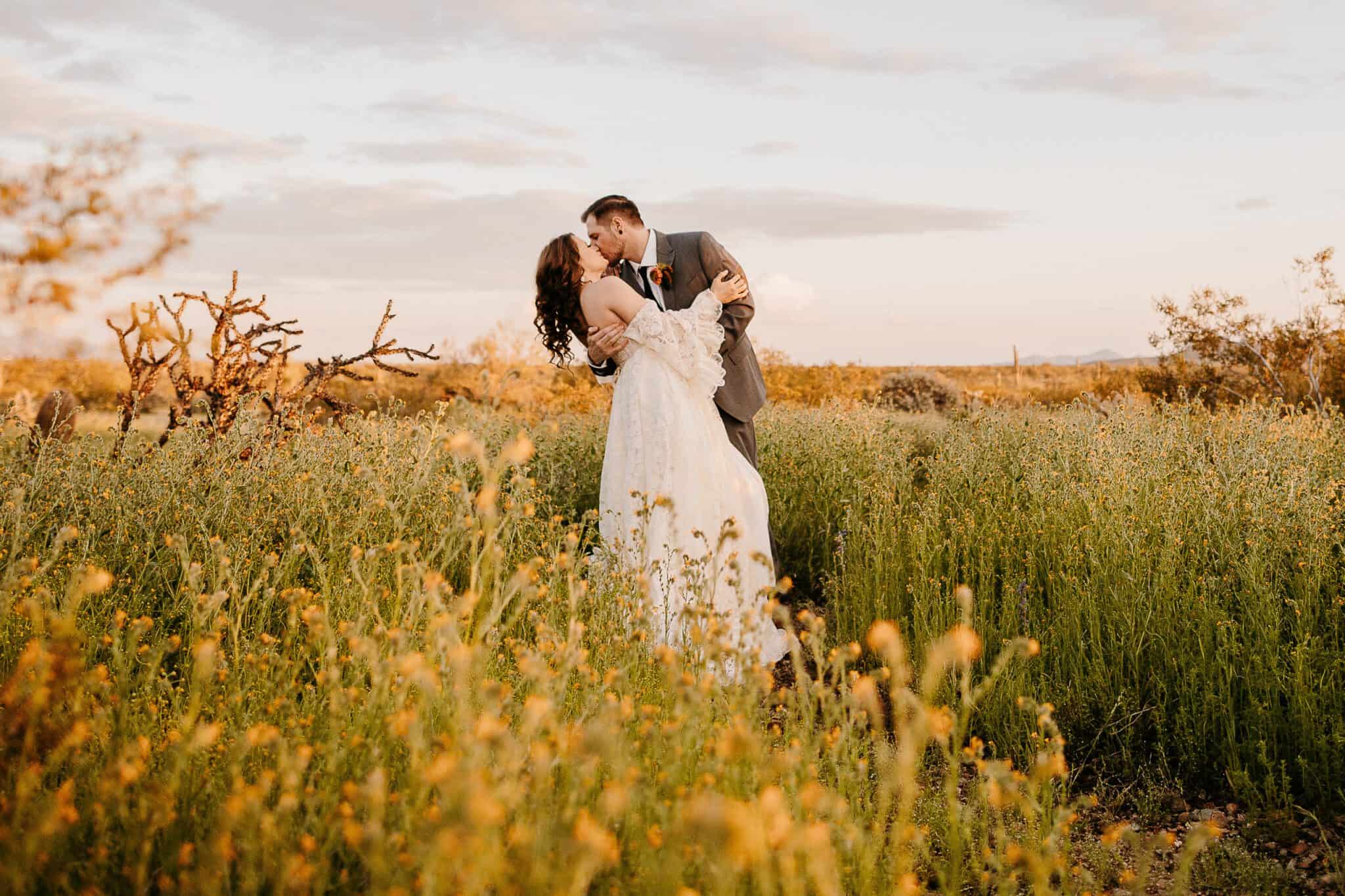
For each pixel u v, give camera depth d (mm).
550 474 5770
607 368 4812
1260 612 3229
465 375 14773
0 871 1463
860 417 7109
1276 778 2877
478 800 1269
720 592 3914
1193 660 3188
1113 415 5676
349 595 2912
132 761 1821
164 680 2324
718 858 1397
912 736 1626
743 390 4672
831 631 4457
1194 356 14859
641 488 4105
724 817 1208
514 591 1982
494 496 1828
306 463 4445
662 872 1550
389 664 1931
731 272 4449
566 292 4531
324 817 1656
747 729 1766
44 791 1817
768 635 4246
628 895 1639
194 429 4457
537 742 1689
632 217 4527
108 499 3639
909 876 1694
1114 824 2805
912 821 2500
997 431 6645
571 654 2004
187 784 1868
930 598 3920
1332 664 3006
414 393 13766
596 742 1468
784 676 4020
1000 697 3229
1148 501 4129
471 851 1303
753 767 1795
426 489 4062
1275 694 2943
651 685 2598
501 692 1810
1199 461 4680
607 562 3527
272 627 3102
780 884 1624
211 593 3020
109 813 1723
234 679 2260
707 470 4141
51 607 2494
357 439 4945
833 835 1837
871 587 4305
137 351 4855
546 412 9211
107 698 2053
